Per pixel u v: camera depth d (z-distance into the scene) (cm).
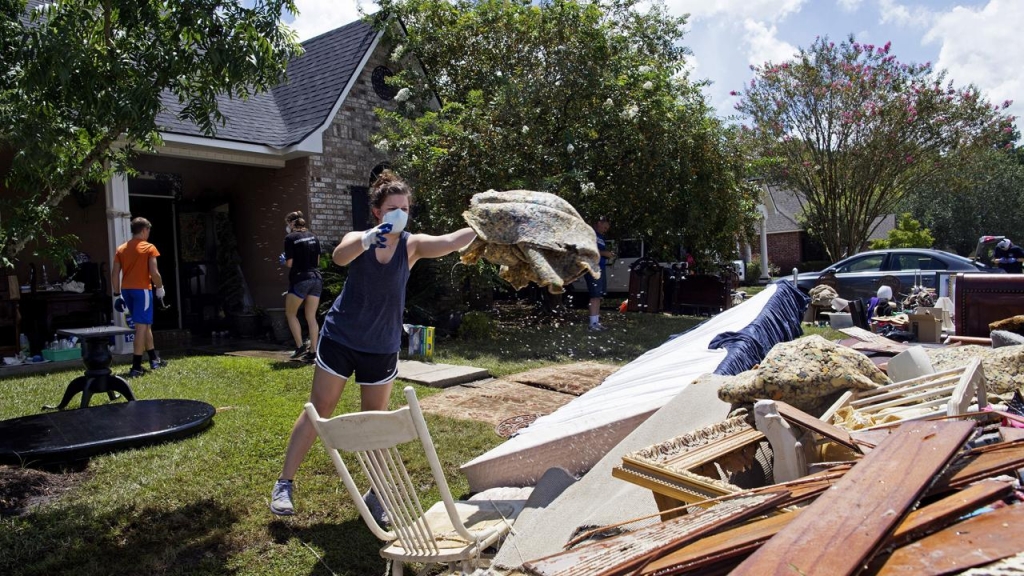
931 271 1221
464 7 1323
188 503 359
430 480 394
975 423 200
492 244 262
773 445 225
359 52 1162
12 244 388
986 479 174
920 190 2677
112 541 318
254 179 1155
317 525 336
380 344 323
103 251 1005
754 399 296
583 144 1141
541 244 254
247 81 402
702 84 1363
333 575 288
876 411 279
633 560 164
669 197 1254
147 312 732
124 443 437
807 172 2230
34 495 368
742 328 528
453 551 246
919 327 706
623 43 1170
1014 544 138
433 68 1311
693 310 1359
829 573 128
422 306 1032
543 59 1205
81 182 424
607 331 1052
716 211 1267
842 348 309
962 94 1947
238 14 390
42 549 307
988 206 2948
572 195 1120
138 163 1073
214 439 464
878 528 142
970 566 133
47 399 614
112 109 365
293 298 788
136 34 381
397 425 234
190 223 1136
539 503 289
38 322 871
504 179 1063
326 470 404
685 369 441
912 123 1967
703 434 256
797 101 2095
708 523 173
